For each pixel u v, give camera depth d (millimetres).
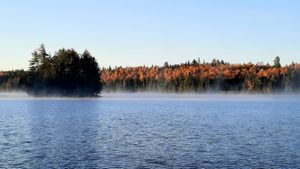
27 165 32594
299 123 68438
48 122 67500
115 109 102562
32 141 45094
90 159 35188
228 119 76000
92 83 166625
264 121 72062
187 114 88375
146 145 42969
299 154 37469
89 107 108938
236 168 32031
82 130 55938
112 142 44906
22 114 84500
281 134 52312
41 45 162250
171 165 33156
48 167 32000
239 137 49375
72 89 162250
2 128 57719
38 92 160125
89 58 167500
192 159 35438
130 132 53969
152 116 82000
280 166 32531
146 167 32438
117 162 34094
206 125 64125
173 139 47562
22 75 164375
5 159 34781
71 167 32094
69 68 161375
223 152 38750
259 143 44375
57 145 42438
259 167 32219
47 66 160625
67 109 100562
